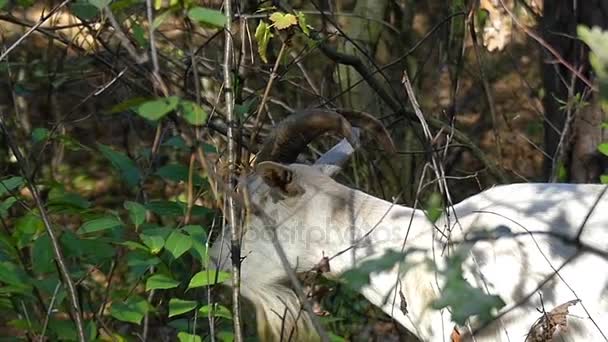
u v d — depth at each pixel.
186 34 12.85
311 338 9.19
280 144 9.02
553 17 12.63
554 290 8.46
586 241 8.52
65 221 12.12
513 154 16.56
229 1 7.83
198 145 6.91
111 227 8.40
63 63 13.34
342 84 13.41
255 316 9.84
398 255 6.37
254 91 10.90
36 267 8.25
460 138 12.09
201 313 8.65
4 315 9.25
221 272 8.55
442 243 8.70
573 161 12.14
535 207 8.84
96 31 9.58
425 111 13.07
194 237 8.30
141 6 9.92
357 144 8.68
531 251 8.56
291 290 9.25
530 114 17.19
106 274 10.20
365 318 12.29
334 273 9.15
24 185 9.65
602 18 11.96
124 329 12.16
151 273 9.62
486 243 8.64
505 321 8.53
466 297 5.98
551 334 7.74
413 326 8.88
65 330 8.18
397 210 9.09
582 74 12.26
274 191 9.01
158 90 8.38
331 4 13.83
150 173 10.09
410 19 13.91
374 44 13.44
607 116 11.71
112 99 15.11
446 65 14.55
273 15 8.45
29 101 15.19
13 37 14.66
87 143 16.81
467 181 15.27
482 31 13.95
